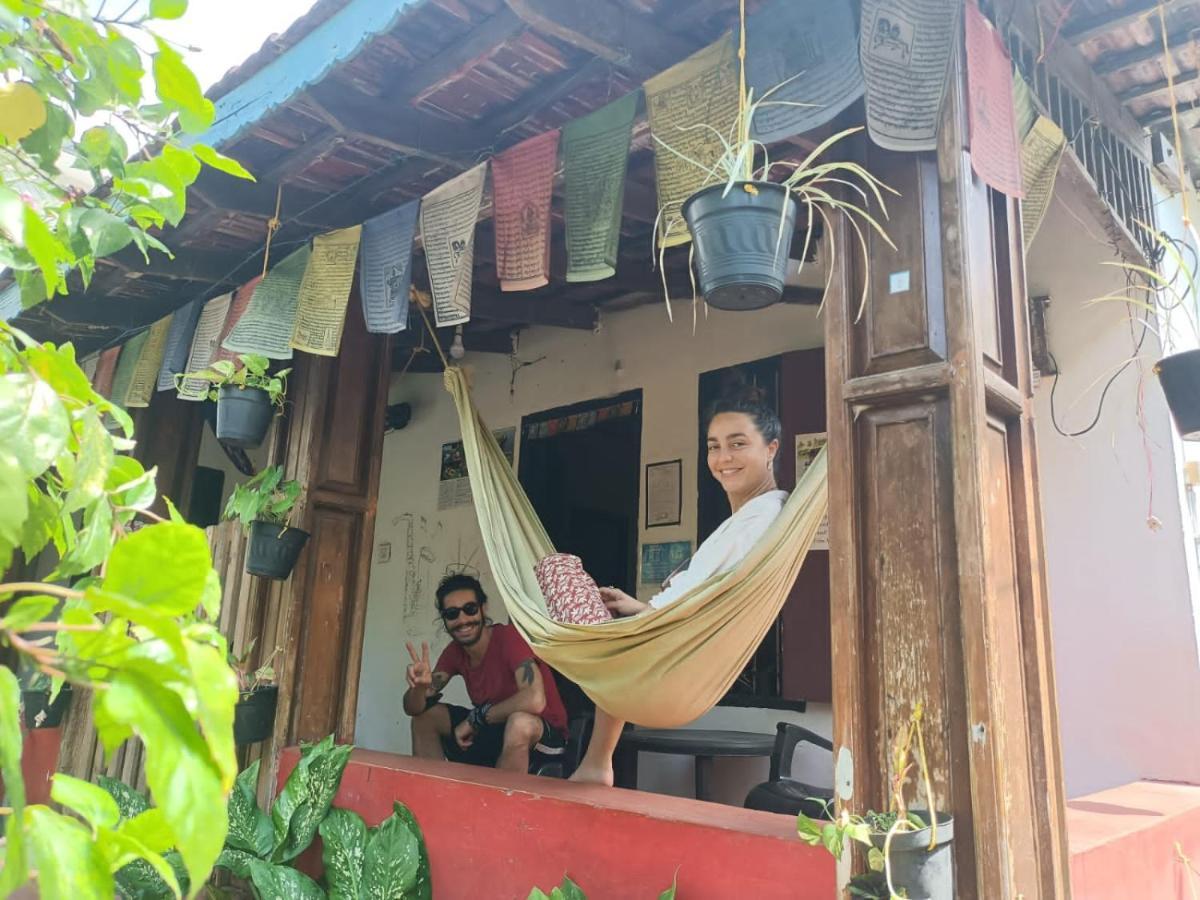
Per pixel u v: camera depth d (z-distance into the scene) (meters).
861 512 1.75
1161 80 2.73
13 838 0.56
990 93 1.84
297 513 3.07
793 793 3.01
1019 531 1.83
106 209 1.25
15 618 0.60
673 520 4.23
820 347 3.89
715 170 1.74
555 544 5.02
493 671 3.45
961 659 1.60
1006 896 1.48
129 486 0.87
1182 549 2.77
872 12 1.74
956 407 1.65
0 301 3.68
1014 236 1.96
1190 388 2.23
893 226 1.80
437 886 2.40
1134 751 2.78
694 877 1.90
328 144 2.61
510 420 5.00
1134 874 2.11
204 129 1.07
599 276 2.14
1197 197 3.51
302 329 2.79
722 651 2.28
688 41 2.15
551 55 2.23
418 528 5.30
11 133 1.05
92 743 3.77
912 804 1.59
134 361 3.88
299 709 3.01
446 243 2.48
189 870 0.54
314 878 2.67
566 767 3.69
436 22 2.17
